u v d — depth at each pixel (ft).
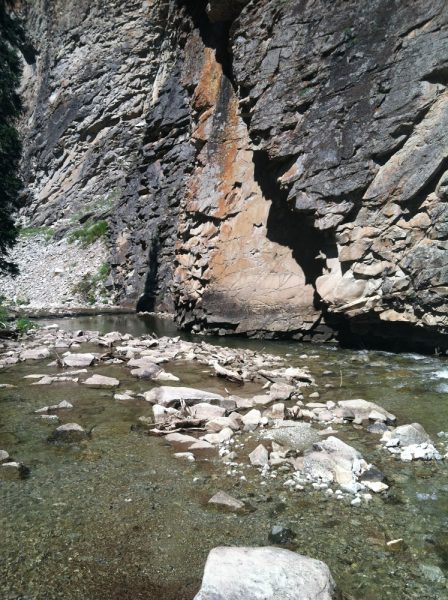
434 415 28.40
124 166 181.68
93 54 191.21
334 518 16.97
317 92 52.60
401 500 18.20
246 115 61.11
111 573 14.01
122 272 127.75
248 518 16.97
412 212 46.34
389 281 47.73
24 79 231.71
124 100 183.32
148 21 175.11
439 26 44.39
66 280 144.66
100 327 80.07
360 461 21.08
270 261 62.39
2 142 83.10
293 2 54.95
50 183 201.46
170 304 103.50
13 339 60.54
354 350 52.85
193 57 74.33
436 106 44.78
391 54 47.26
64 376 38.68
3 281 153.89
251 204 64.23
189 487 19.38
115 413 29.12
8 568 14.23
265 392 34.22
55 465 21.53
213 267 66.59
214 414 27.86
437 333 47.26
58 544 15.42
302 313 59.47
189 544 15.42
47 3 212.64
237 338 63.46
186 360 46.70
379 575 13.89
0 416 28.48
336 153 50.39
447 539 15.65
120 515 17.20
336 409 28.73
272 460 21.63
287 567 12.94
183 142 109.60
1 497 18.48
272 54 56.44
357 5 50.08
